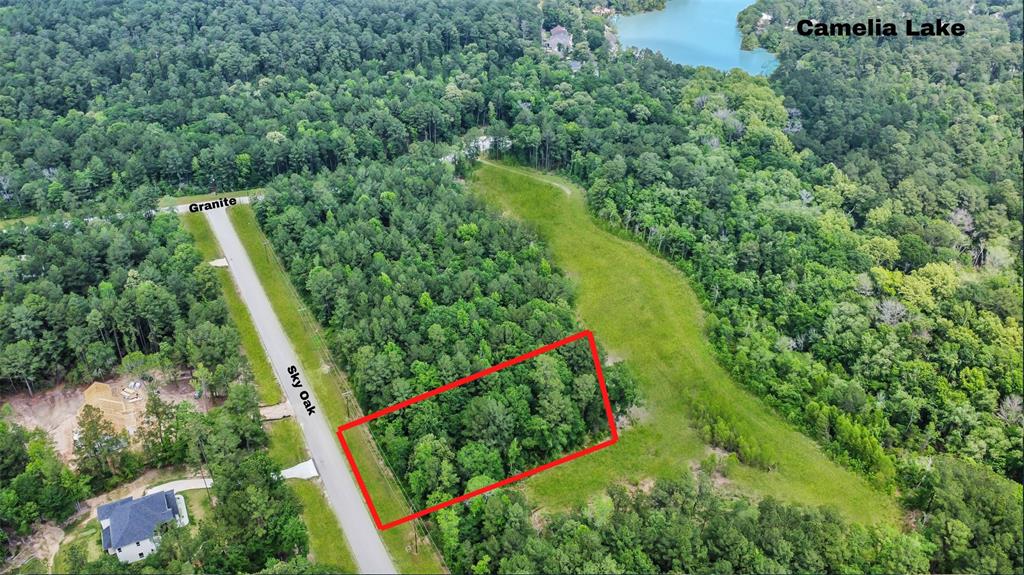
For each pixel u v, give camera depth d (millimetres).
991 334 179500
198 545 126000
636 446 158625
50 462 138375
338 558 130000
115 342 168000
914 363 171750
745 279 191875
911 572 131750
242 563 125562
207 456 142750
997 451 159625
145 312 165000
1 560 130750
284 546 128625
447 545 129250
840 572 129750
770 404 169000
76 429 152750
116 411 154000
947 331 180000
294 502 135750
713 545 129125
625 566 125875
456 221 197875
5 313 160875
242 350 170375
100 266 181750
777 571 125000
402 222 196000
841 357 178375
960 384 172250
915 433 164125
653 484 150250
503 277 178000
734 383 174250
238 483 135250
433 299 173875
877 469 155125
